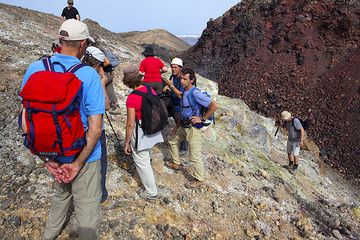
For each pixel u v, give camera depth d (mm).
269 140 12328
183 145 7055
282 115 10438
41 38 11633
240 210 5941
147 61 6727
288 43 29812
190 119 5598
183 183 6098
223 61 32719
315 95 25266
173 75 6656
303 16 30391
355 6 28438
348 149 20219
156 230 4641
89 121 2758
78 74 2701
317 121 23266
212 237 4953
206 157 7695
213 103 5441
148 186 5062
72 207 4449
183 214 5223
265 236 5543
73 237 4113
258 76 28641
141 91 4520
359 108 22734
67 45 2809
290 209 7004
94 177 3113
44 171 5285
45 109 2420
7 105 6664
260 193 7070
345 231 7523
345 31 28031
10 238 4086
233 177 7297
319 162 14945
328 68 26875
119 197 5066
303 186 10258
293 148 10508
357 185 17609
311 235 6238
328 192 11742
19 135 5941
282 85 26969
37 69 2766
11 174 5105
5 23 11781
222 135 9664
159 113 4500
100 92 2783
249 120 12078
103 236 4312
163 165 6391
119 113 7738
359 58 26375
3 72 7949
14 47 9734
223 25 36406
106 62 4992
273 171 9359
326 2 30062
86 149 2748
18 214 4391
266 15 33344
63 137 2518
